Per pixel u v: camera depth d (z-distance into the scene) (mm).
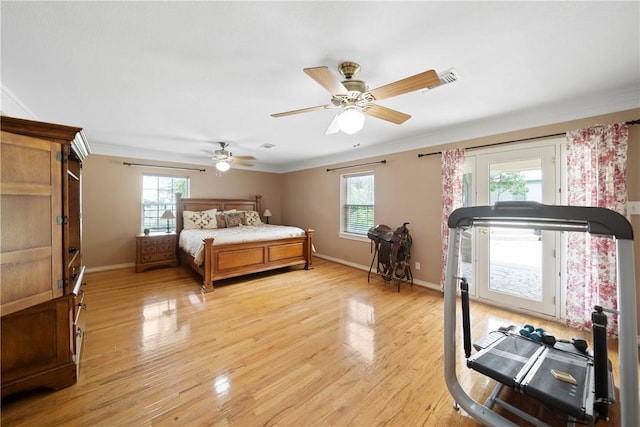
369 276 4074
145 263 4527
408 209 4031
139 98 2441
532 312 2873
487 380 1840
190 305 3096
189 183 5461
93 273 4379
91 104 2574
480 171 3246
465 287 1683
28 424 1419
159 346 2203
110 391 1673
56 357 1684
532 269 2887
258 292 3568
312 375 1856
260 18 1395
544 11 1341
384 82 2119
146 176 5035
